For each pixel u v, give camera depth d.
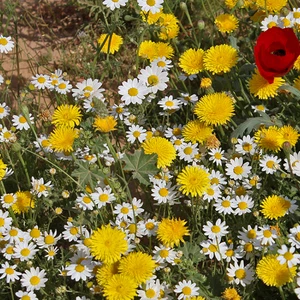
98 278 1.04
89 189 1.18
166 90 1.44
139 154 1.16
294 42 1.16
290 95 1.27
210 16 1.51
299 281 1.04
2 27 1.60
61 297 1.09
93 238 1.04
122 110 1.28
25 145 1.31
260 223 1.12
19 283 1.16
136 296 1.08
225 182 1.17
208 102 1.21
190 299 1.05
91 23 1.57
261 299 1.13
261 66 1.16
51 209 1.23
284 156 1.24
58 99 1.38
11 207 1.17
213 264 1.17
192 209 1.15
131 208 1.15
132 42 1.48
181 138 1.25
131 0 1.53
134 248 1.12
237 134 1.22
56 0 1.64
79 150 1.23
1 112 1.29
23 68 1.52
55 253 1.13
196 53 1.29
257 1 1.35
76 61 1.52
